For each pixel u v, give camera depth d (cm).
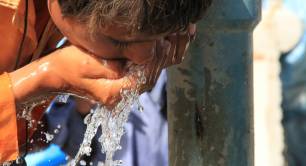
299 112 655
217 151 295
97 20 248
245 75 290
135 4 241
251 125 298
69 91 272
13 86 270
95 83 267
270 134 521
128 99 271
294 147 655
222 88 290
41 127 355
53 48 302
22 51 295
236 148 295
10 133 274
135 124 478
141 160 473
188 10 253
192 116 295
